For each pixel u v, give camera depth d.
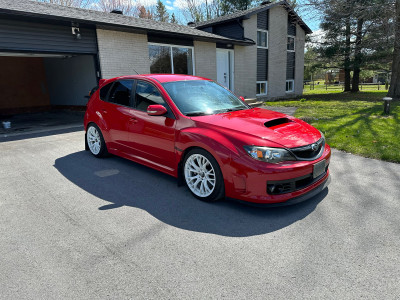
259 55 16.73
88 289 1.94
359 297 1.85
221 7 32.19
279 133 3.11
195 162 3.44
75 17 7.89
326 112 10.06
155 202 3.32
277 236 2.58
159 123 3.69
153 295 1.88
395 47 13.57
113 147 4.69
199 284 1.98
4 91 13.18
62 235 2.62
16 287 1.96
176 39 11.76
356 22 15.81
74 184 3.88
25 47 7.77
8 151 5.63
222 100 4.14
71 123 9.55
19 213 3.05
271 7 16.62
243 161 2.87
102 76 9.52
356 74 21.25
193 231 2.68
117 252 2.36
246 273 2.09
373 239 2.51
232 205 3.24
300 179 2.97
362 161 4.79
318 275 2.06
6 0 8.54
